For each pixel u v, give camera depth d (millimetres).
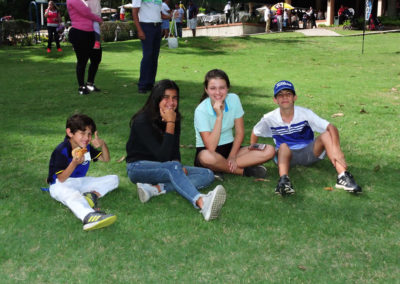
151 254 2375
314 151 3598
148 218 2814
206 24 29094
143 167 3137
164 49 13484
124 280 2135
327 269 2236
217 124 3404
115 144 4387
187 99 6430
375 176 3539
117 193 3244
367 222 2762
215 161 3453
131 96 6680
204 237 2566
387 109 5723
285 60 11469
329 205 3033
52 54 12766
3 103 6211
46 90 7250
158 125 3209
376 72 9188
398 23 24719
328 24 28609
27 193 3180
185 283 2113
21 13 39031
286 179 3150
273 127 3701
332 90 7141
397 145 4277
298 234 2609
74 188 3062
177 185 2959
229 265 2271
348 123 5062
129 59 11453
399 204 3021
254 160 3523
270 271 2219
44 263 2279
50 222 2736
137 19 6570
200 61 11234
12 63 11117
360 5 32406
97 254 2367
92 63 6918
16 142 4410
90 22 6480
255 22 24594
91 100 6387
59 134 4707
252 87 7500
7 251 2389
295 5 34094
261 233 2617
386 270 2225
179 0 29688
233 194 3246
